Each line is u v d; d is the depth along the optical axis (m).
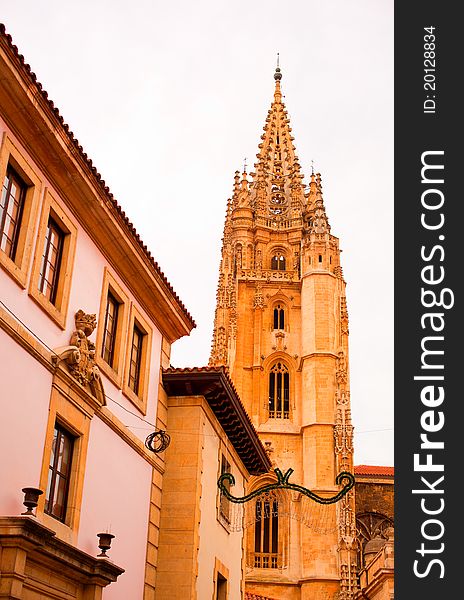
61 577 16.95
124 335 23.02
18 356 16.61
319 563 66.25
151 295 24.73
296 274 84.00
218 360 77.00
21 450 16.45
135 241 22.58
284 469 72.94
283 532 70.06
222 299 81.44
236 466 33.38
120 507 21.72
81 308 20.27
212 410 28.12
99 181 20.08
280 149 100.62
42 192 18.47
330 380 74.81
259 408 76.56
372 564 48.09
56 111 17.77
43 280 18.61
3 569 14.48
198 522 25.22
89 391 20.02
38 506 16.95
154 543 24.17
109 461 21.12
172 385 26.42
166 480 25.47
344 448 70.25
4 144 16.80
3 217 16.92
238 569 33.56
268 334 81.06
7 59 15.87
